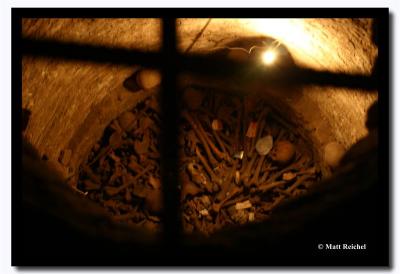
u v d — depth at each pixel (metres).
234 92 3.81
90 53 2.68
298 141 3.77
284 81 3.45
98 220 1.54
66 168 3.15
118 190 3.55
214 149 3.79
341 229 1.50
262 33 3.05
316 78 3.12
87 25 2.44
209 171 3.74
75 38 2.46
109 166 3.58
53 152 2.95
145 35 2.89
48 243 1.42
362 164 1.56
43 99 2.52
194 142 3.77
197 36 3.09
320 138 3.50
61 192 1.52
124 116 3.61
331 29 2.34
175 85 3.62
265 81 3.57
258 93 3.77
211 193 3.72
